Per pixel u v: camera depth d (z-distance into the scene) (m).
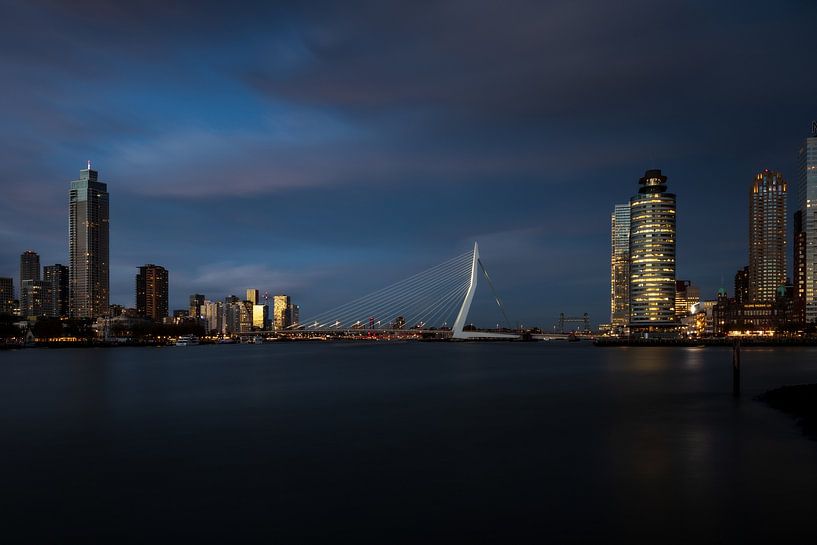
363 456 42.41
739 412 61.72
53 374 127.75
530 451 43.78
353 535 27.83
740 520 29.33
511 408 67.06
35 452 44.25
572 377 112.38
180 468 39.31
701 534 27.69
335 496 33.28
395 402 73.25
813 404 59.34
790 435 49.00
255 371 136.38
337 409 66.94
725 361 173.88
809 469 38.19
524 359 196.12
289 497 33.16
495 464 40.03
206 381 107.12
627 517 29.80
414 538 27.45
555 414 62.09
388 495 33.31
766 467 38.75
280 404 71.62
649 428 52.88
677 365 153.00
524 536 27.58
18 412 65.44
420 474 37.56
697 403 69.62
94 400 76.56
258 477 37.06
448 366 154.62
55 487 35.25
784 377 107.88
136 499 33.00
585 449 44.38
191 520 29.83
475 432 51.59
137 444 46.94
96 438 49.53
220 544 27.02
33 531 28.66
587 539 27.22
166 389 91.50
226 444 46.75
